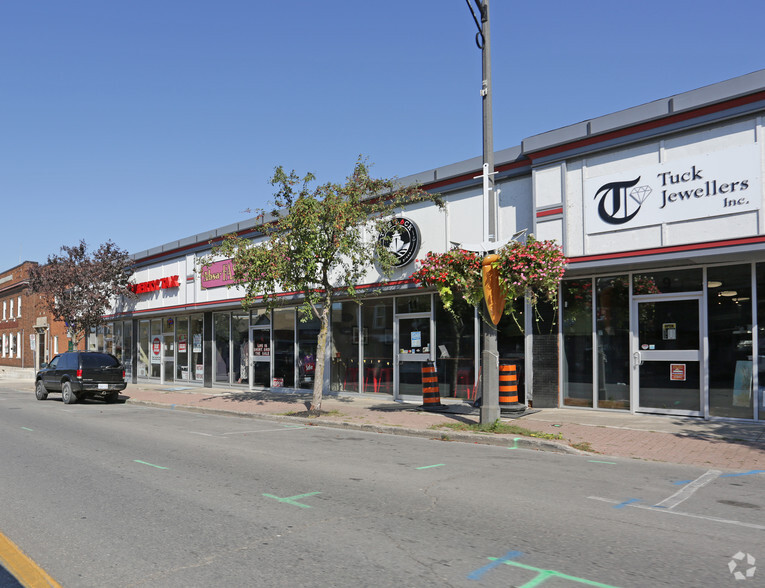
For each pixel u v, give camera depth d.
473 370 14.80
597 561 4.57
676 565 4.49
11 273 47.72
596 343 12.96
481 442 10.36
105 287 26.09
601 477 7.47
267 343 21.28
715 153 10.53
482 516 5.79
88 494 6.80
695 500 6.34
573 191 12.37
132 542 5.13
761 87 9.95
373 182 13.85
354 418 13.13
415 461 8.65
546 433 10.30
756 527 5.40
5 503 6.44
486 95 11.36
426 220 15.27
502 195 13.95
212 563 4.61
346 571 4.42
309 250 12.77
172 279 24.25
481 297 11.27
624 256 11.54
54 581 4.32
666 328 12.07
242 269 14.03
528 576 4.29
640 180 11.42
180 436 11.39
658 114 11.06
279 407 15.80
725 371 11.26
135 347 28.94
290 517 5.80
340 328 18.41
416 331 16.17
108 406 18.47
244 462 8.64
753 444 9.20
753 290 10.97
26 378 37.78
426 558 4.66
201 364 24.44
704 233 10.62
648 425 10.95
